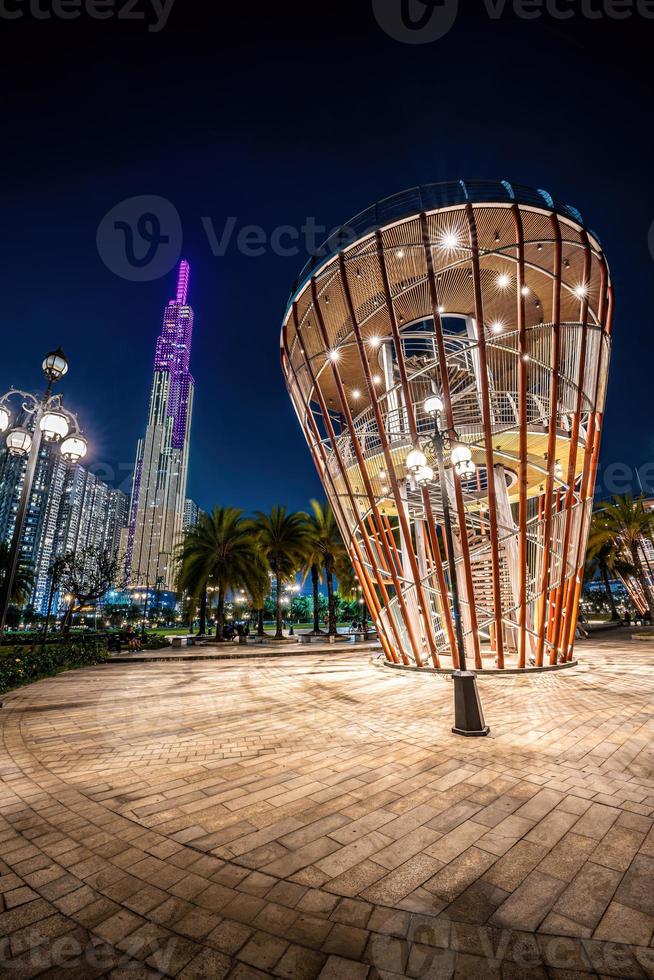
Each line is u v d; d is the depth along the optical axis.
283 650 24.77
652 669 14.39
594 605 78.50
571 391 14.74
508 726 7.90
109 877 3.52
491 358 19.22
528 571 17.78
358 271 13.94
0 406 9.16
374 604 15.96
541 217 12.12
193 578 31.89
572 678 12.75
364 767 5.98
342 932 2.87
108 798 5.07
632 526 36.38
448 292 16.14
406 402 12.15
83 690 12.78
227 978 2.48
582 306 11.98
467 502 18.95
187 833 4.23
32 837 4.18
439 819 4.47
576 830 4.23
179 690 12.62
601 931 2.88
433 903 3.17
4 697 11.77
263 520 35.59
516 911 3.09
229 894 3.29
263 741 7.29
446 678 13.29
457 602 8.06
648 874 3.52
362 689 12.07
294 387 16.30
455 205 11.64
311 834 4.20
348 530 15.89
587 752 6.46
